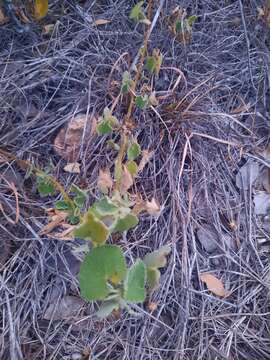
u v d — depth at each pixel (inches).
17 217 18.5
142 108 20.7
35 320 18.5
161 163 21.1
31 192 20.3
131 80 20.1
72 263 19.3
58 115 21.6
